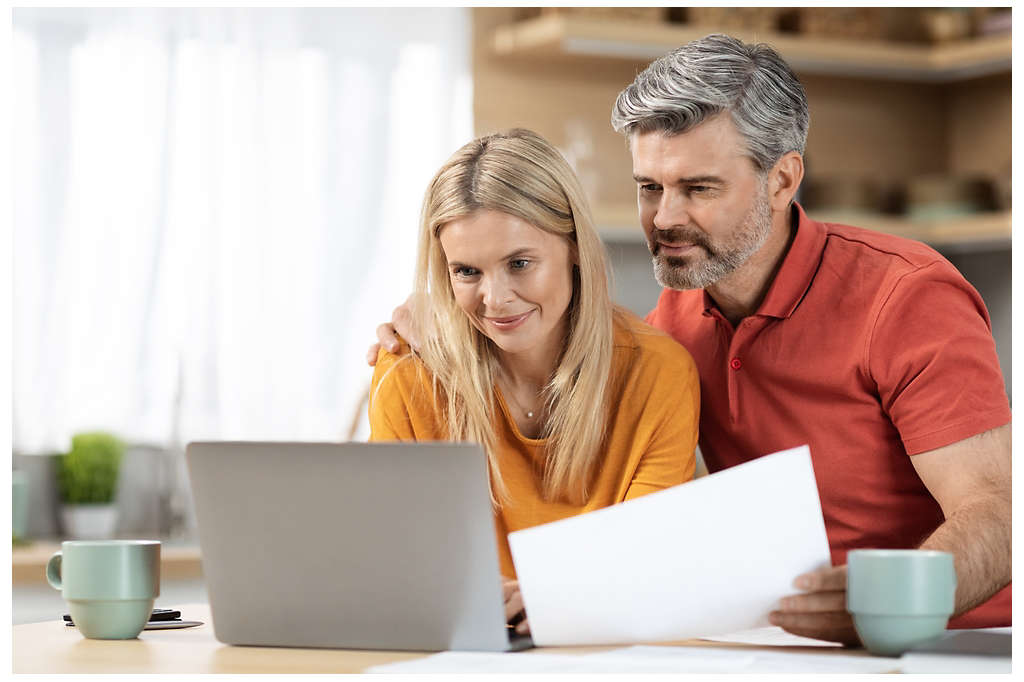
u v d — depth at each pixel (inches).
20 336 153.9
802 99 79.0
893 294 77.0
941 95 195.9
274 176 162.2
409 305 81.2
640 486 74.8
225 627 62.9
